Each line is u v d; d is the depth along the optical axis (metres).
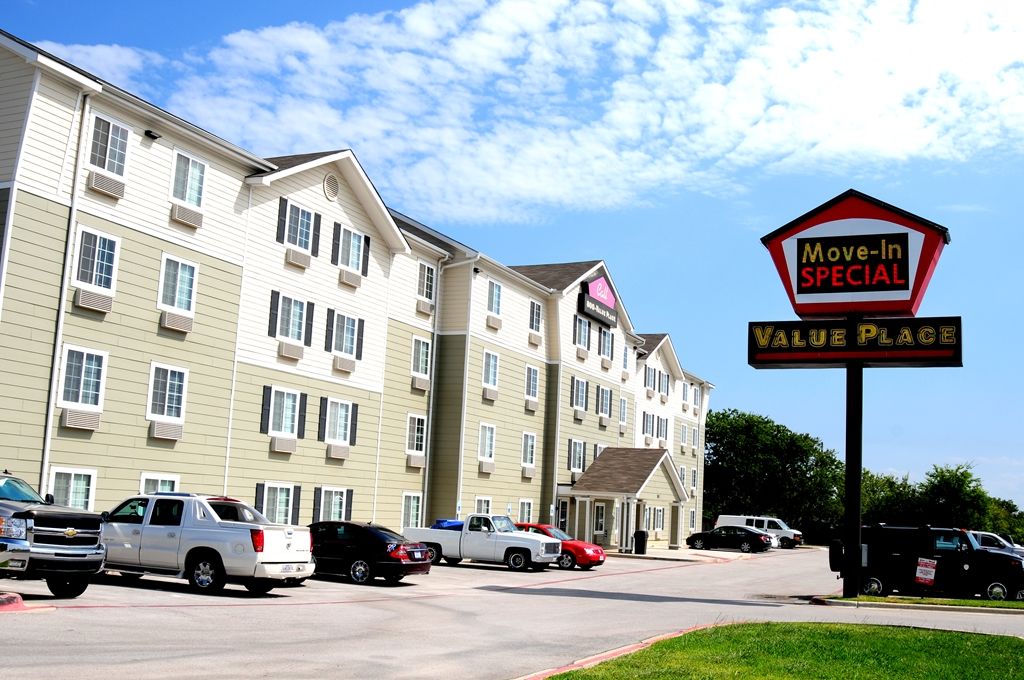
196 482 26.59
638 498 47.50
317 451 31.77
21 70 22.27
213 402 27.28
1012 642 14.60
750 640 14.04
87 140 23.38
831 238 24.27
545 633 15.47
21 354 21.64
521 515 43.84
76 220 23.05
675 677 10.55
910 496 74.81
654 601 22.67
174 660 10.80
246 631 13.73
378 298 35.34
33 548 14.78
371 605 18.72
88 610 14.55
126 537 18.89
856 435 23.91
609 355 53.19
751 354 24.48
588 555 34.50
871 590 26.47
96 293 23.42
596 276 50.78
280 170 29.31
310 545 19.44
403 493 36.97
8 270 21.36
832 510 90.19
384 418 35.84
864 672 11.62
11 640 11.26
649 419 60.03
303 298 31.17
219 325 27.55
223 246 27.73
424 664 11.71
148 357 25.08
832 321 23.94
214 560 18.31
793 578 33.81
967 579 25.52
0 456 21.11
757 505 92.19
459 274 40.19
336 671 10.81
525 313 44.88
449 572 29.48
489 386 41.25
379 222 35.03
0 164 21.89
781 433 93.00
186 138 26.44
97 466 23.53
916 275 23.44
